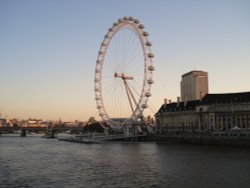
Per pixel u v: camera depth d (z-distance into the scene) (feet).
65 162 347.15
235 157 353.92
